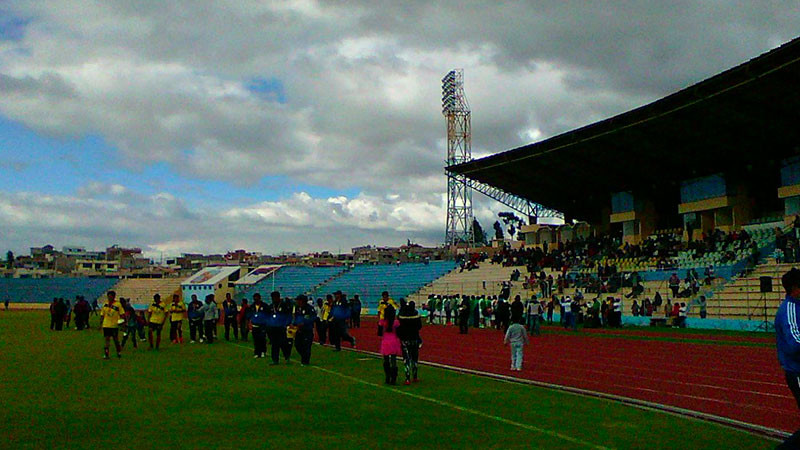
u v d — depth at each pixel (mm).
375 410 11375
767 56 33000
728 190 50094
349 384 14938
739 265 40750
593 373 17422
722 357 21891
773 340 29219
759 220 48438
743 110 39938
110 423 10227
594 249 57719
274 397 12898
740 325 35906
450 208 82875
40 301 94562
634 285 44969
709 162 50281
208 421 10359
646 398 13062
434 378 16172
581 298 43688
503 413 11086
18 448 8602
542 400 12570
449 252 82375
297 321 19219
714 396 13391
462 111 78688
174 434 9406
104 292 95500
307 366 18984
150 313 25234
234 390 13906
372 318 56969
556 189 63750
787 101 38219
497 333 36719
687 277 42188
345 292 71062
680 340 29734
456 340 30906
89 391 13734
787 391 14133
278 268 84312
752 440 9133
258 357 21891
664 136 45969
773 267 38688
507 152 54250
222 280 77000
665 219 58688
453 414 10977
